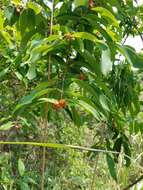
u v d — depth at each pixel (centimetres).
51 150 428
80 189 435
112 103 210
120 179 265
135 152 315
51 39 173
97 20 196
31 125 274
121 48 185
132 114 254
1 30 240
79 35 174
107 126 266
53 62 195
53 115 242
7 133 366
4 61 279
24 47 203
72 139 447
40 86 176
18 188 326
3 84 317
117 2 201
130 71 246
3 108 302
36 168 389
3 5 293
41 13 200
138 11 274
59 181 414
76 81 185
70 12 200
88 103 178
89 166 459
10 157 351
